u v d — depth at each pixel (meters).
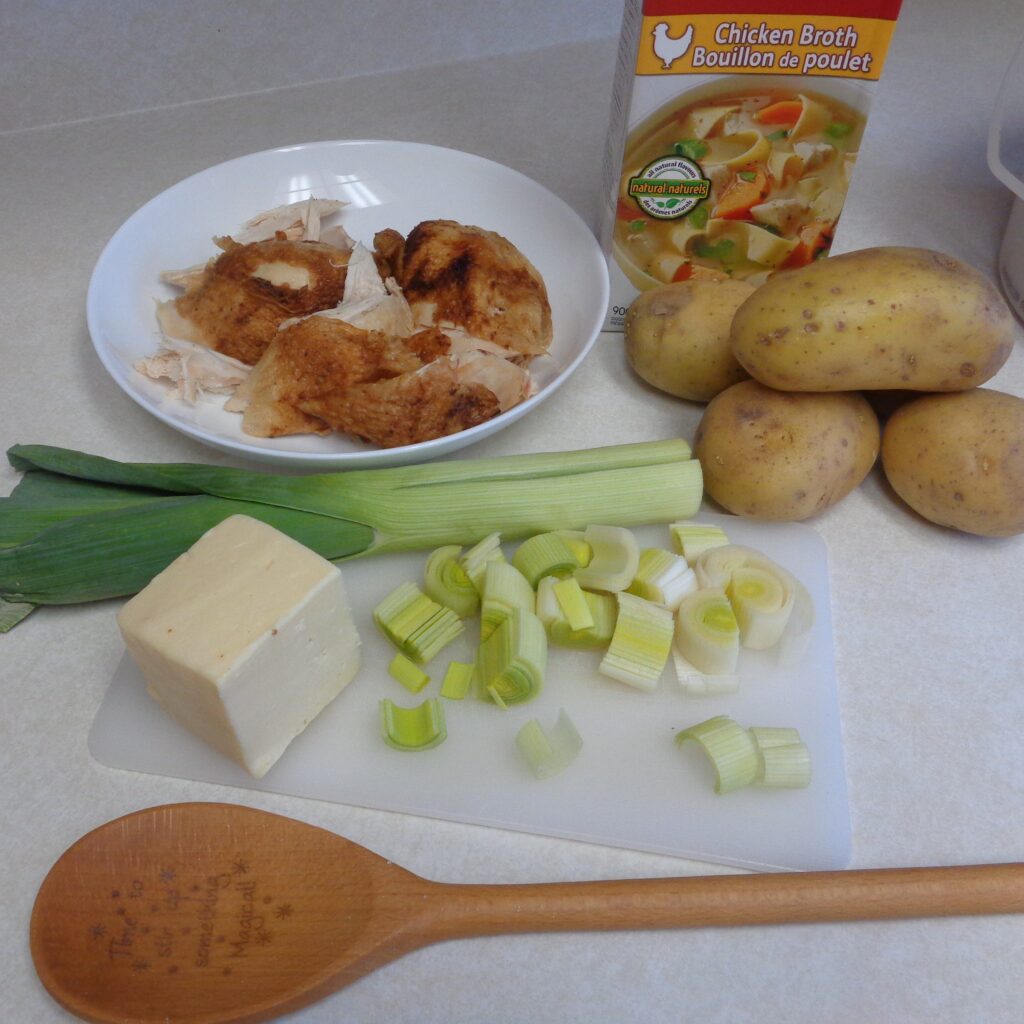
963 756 0.39
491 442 0.48
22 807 0.37
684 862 0.37
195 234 0.52
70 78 0.62
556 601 0.40
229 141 0.62
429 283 0.48
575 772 0.38
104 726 0.39
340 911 0.35
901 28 0.72
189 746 0.39
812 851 0.37
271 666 0.36
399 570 0.43
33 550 0.39
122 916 0.35
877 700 0.40
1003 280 0.54
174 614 0.35
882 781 0.38
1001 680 0.41
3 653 0.41
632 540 0.42
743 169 0.46
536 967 0.35
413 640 0.40
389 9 0.65
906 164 0.61
